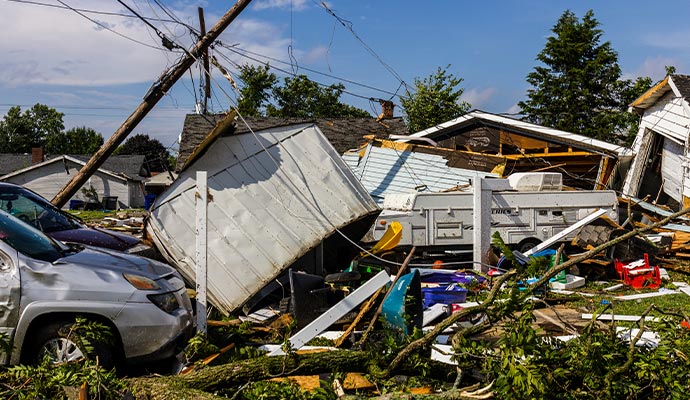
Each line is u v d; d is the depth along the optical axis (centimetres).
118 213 3559
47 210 1057
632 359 476
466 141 2317
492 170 1673
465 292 922
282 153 976
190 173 934
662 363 464
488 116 2239
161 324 603
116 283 595
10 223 657
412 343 504
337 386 468
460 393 451
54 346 570
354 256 1073
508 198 1334
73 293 577
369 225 1089
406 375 530
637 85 4350
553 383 454
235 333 746
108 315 579
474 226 1182
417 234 1288
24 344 569
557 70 4634
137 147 8394
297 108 4762
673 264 1380
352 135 2434
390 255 1191
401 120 2627
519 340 439
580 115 4462
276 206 939
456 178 1673
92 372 466
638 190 2159
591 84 4409
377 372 513
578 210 1369
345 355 520
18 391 473
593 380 464
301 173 970
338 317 682
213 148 947
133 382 468
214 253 899
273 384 467
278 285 937
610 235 1256
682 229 1594
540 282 505
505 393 427
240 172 946
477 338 709
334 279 750
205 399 430
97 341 567
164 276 657
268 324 818
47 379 480
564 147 2233
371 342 660
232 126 969
